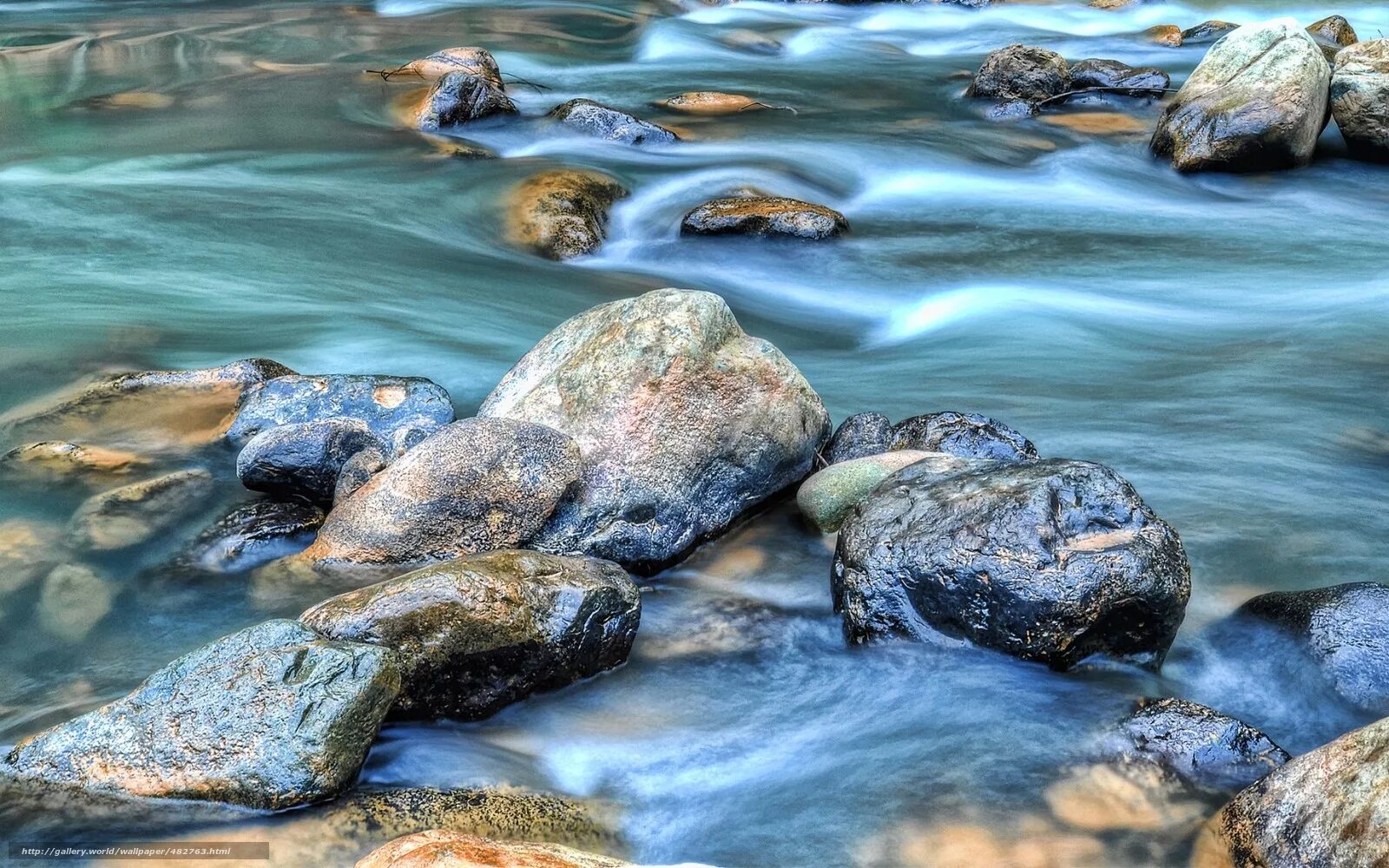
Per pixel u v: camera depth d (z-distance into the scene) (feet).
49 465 19.17
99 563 17.99
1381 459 20.01
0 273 23.53
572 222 25.85
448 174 28.53
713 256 25.61
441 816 15.71
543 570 16.90
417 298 23.47
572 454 18.07
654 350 18.39
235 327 22.29
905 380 22.02
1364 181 30.22
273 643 16.02
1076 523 16.94
